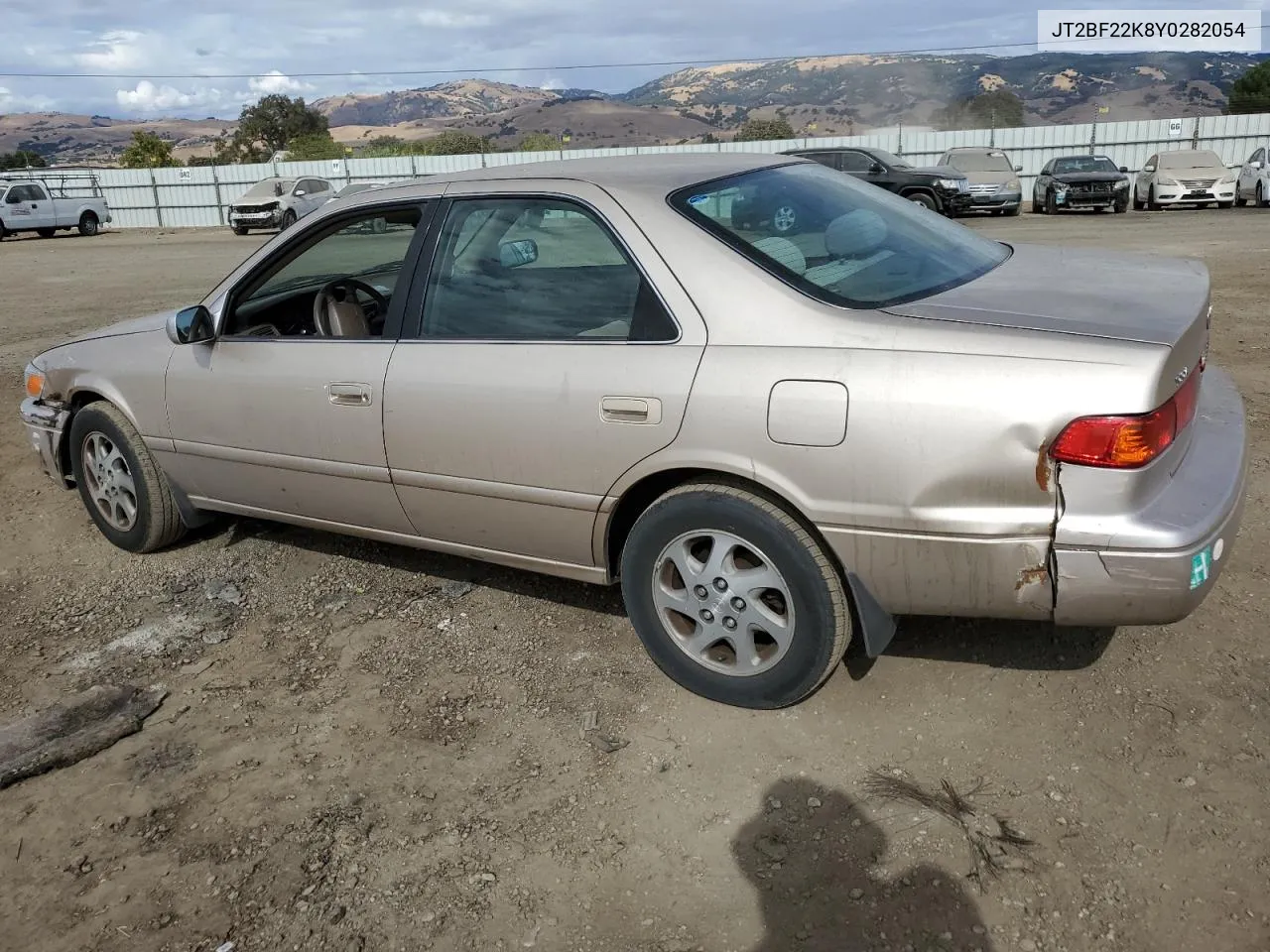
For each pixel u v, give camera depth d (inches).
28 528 202.7
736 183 131.6
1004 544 102.0
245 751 124.0
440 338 136.2
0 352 397.7
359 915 97.1
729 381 111.7
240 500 166.9
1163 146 1197.1
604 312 123.0
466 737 123.9
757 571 118.0
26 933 97.8
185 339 151.7
